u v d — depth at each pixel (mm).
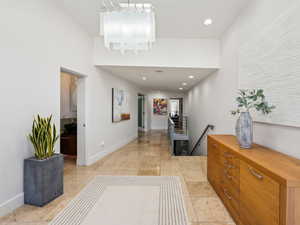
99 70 4027
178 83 6359
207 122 4840
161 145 5656
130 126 6281
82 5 2641
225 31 3398
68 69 2922
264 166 1295
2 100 1820
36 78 2250
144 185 2617
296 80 1543
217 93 3926
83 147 3527
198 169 3318
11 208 1916
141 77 5168
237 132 1947
